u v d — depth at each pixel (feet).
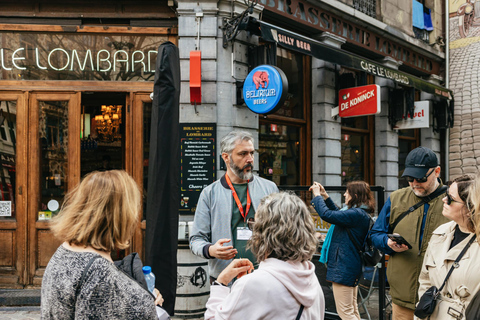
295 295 4.71
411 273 9.32
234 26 17.12
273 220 4.99
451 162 34.37
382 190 13.39
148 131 18.21
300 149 23.44
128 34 18.21
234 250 7.34
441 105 33.99
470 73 33.53
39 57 18.02
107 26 18.06
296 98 23.32
